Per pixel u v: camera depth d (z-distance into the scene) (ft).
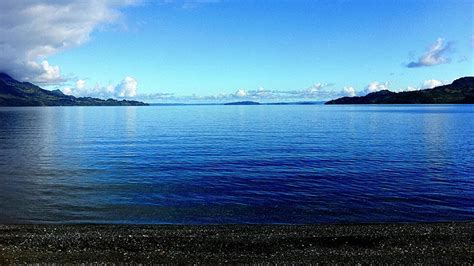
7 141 179.32
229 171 101.81
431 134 213.05
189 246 48.93
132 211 66.59
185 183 87.56
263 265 44.45
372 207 68.95
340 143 167.63
